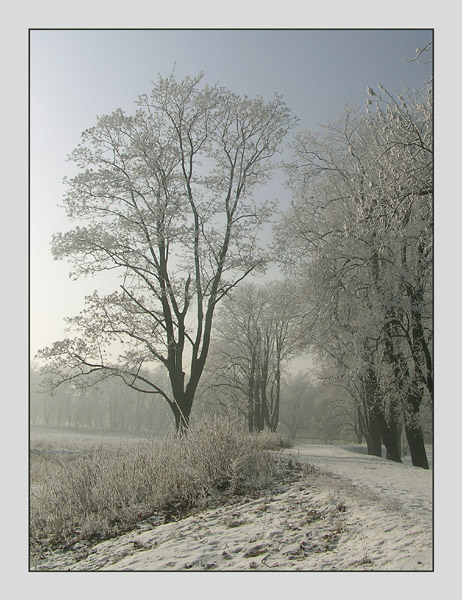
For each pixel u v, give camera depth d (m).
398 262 18.39
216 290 21.48
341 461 17.52
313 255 20.00
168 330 20.44
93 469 12.75
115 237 20.41
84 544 9.76
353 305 19.73
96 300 19.81
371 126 15.52
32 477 14.75
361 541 7.08
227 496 11.12
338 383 25.67
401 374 19.92
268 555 7.14
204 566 7.10
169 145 21.02
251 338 41.09
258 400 41.25
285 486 11.30
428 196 15.61
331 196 22.42
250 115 22.33
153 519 10.53
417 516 7.78
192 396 20.48
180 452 12.75
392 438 23.06
